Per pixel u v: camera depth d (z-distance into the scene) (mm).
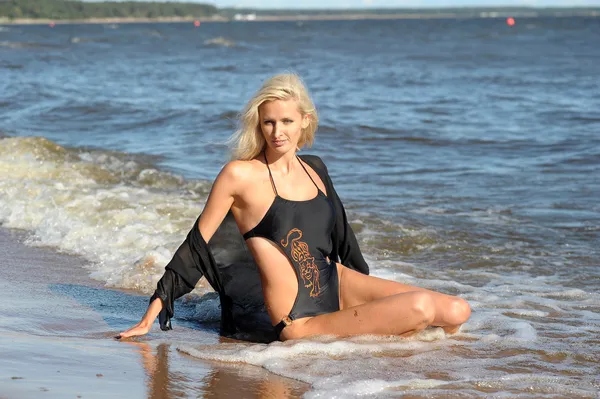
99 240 6297
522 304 5012
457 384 3404
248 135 4020
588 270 6023
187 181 9117
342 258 4465
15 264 5621
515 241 6891
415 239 6844
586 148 12156
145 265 5426
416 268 6008
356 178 9898
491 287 5492
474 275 5855
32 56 41281
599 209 8148
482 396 3248
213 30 108562
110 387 3172
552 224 7531
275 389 3305
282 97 3914
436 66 34875
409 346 3951
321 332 4051
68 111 16578
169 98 20125
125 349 3822
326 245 4160
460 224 7445
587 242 6891
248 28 122875
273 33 93625
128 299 4871
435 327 4164
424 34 85312
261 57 43125
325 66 35031
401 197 8711
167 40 70562
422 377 3490
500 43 60000
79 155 10477
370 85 24766
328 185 4320
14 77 26781
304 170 4199
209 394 3209
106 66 34000
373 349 3879
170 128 14383
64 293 4918
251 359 3725
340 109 17703
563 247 6719
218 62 38031
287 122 3941
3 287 4973
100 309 4613
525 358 3832
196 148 11977
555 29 95125
